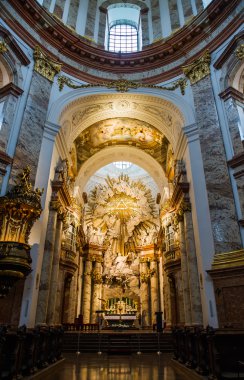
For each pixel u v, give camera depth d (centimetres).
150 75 1234
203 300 827
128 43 1502
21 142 884
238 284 728
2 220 737
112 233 2041
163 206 1686
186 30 1155
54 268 1052
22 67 999
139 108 1297
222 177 873
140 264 1952
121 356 922
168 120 1255
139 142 1627
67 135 1220
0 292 696
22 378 457
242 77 989
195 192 933
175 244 1414
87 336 1120
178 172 1092
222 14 1060
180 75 1170
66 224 1340
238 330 520
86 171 1750
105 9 1462
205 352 503
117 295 1903
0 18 962
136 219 2050
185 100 1105
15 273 691
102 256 1973
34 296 796
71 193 1519
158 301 1802
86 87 1172
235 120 912
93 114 1309
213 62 1063
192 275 923
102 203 2080
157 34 1333
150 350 1042
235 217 808
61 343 824
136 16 1518
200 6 1230
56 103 1077
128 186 2119
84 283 1842
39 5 1082
